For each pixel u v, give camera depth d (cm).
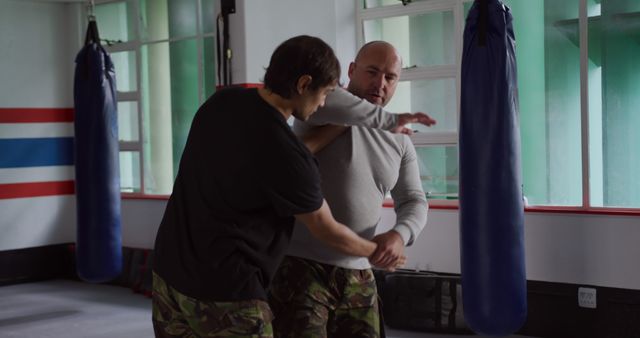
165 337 228
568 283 529
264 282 222
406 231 272
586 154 532
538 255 541
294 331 259
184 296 217
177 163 755
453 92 611
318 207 222
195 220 217
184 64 740
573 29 541
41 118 807
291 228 229
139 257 757
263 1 600
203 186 217
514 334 551
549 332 538
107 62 605
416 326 561
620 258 508
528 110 562
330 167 265
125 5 785
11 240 790
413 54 629
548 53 552
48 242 817
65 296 736
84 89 600
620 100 523
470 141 400
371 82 271
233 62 601
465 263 403
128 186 804
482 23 400
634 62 517
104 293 748
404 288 565
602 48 527
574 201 546
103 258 605
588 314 521
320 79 218
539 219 540
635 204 520
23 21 793
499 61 396
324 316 262
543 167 557
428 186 624
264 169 213
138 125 784
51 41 814
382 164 270
